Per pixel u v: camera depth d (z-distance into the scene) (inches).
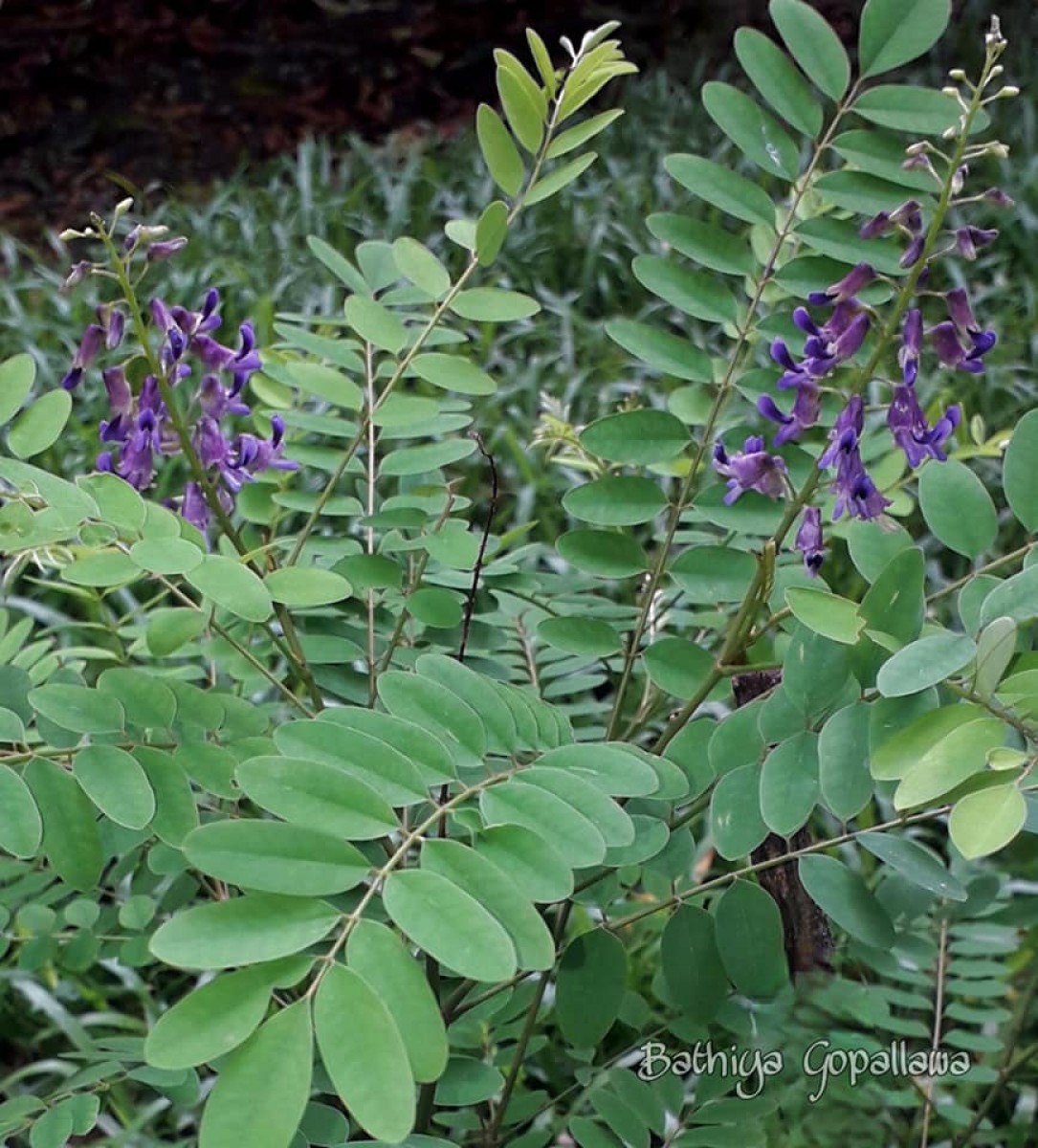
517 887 14.1
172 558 16.4
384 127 90.4
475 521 45.5
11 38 86.7
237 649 19.3
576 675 24.0
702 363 20.6
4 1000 34.0
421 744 15.5
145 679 17.1
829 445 17.8
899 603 16.3
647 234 62.9
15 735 16.4
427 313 29.6
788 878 20.3
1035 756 14.5
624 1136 19.2
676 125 76.8
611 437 20.0
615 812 15.4
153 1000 34.4
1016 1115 26.9
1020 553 17.7
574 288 63.1
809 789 16.4
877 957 21.1
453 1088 18.8
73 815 16.2
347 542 21.0
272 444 19.6
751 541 23.6
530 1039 22.4
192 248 66.2
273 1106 12.6
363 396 21.4
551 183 19.7
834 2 80.6
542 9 91.4
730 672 18.5
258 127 89.1
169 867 20.0
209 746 17.0
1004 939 23.7
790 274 20.0
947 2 19.4
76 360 18.1
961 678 15.9
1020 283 59.7
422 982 13.3
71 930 24.0
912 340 17.5
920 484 18.1
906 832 33.0
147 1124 31.0
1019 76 76.3
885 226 17.5
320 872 13.8
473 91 92.2
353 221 69.3
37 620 41.0
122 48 88.2
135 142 87.6
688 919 18.1
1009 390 51.0
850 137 19.6
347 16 90.3
